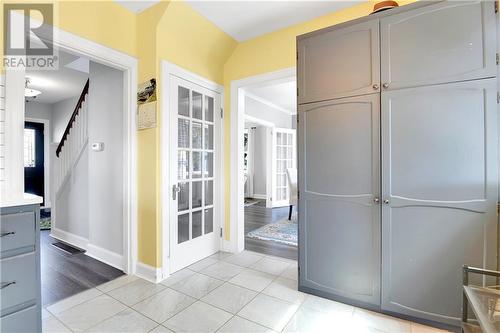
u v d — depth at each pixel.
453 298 1.53
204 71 2.74
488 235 1.45
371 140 1.75
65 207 3.41
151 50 2.26
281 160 6.34
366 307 1.80
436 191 1.56
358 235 1.81
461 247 1.51
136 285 2.17
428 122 1.58
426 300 1.61
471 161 1.48
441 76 1.54
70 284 2.19
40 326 1.26
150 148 2.29
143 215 2.36
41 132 5.93
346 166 1.84
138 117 2.38
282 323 1.67
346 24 1.82
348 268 1.85
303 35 2.00
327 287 1.94
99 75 2.70
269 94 5.32
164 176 2.31
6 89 1.58
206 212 2.88
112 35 2.16
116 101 2.51
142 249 2.36
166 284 2.20
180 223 2.52
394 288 1.70
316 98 1.95
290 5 2.22
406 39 1.63
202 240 2.79
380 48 1.70
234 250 2.97
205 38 2.59
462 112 1.50
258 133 7.35
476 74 1.46
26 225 1.21
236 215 2.97
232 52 2.93
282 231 3.92
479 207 1.46
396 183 1.67
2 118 1.56
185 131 2.56
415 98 1.61
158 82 2.25
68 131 3.37
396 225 1.68
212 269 2.52
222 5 2.21
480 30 1.45
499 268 1.43
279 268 2.55
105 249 2.69
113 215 2.59
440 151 1.55
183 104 2.53
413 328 1.60
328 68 1.90
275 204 6.06
